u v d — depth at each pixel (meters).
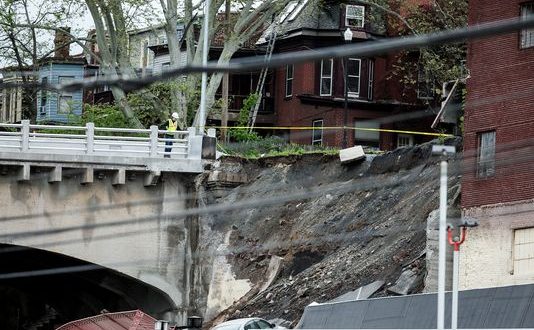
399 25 83.38
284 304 59.94
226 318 63.53
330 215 62.91
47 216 66.25
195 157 67.25
